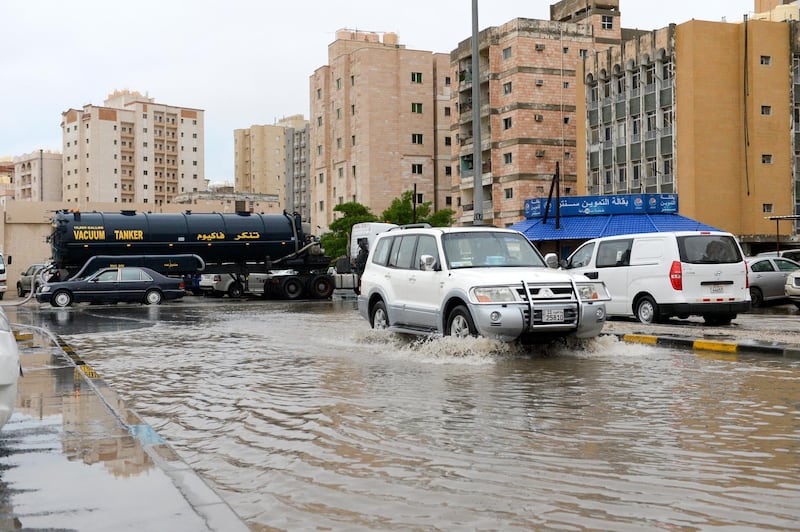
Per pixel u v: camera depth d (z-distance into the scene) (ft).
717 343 40.04
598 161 201.16
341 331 56.29
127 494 14.73
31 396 26.13
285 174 516.32
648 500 15.06
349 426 22.26
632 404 25.12
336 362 36.81
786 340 41.42
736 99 175.52
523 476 16.84
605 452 18.85
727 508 14.52
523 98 221.46
